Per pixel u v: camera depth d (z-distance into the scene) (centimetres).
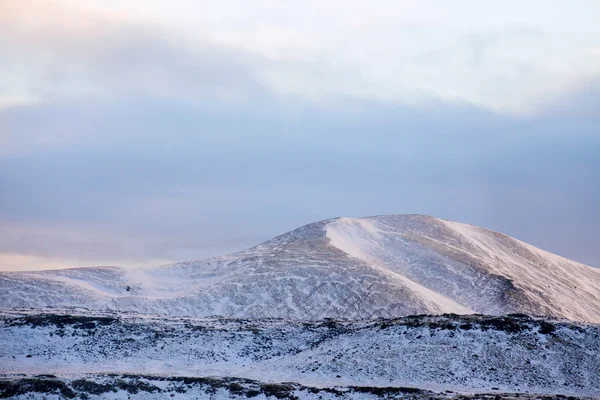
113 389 6575
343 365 7412
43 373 7162
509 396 6278
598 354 7219
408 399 6222
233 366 7869
